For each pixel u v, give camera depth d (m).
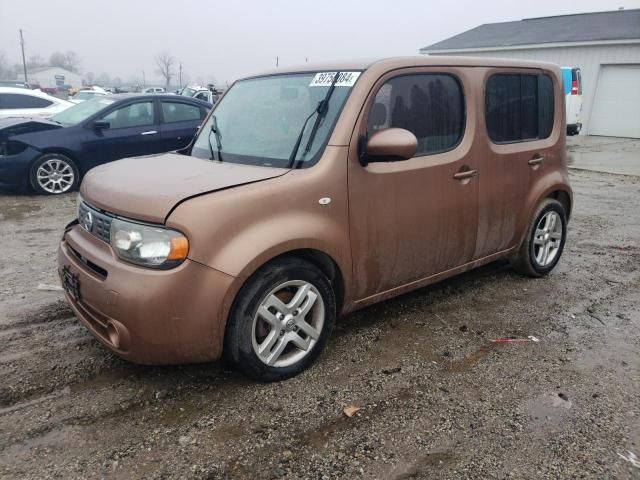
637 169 11.61
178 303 2.59
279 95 3.58
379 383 3.07
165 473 2.36
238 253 2.67
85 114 8.64
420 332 3.71
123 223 2.71
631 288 4.57
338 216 3.06
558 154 4.61
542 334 3.71
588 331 3.76
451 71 3.65
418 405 2.87
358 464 2.43
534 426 2.70
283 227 2.82
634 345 3.56
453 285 4.60
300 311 3.04
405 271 3.54
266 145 3.32
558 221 4.77
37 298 4.22
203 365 3.23
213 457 2.46
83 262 2.97
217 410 2.80
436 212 3.58
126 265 2.67
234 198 2.71
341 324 3.82
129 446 2.53
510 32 24.05
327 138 3.08
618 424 2.71
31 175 8.11
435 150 3.58
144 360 2.71
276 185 2.85
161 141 8.91
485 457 2.48
